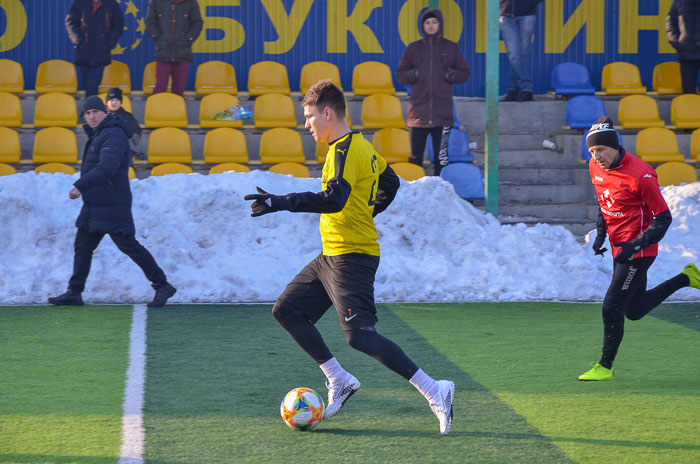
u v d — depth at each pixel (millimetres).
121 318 15805
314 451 8523
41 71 29312
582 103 28438
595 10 31781
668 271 20250
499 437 9039
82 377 11539
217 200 20062
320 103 8938
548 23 31781
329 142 9055
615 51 31891
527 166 28453
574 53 31828
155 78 29000
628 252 10898
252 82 29656
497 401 10523
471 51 31703
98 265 18328
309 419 9125
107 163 15594
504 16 28938
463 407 10234
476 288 18641
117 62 29688
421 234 20203
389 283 18719
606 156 11250
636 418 9789
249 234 19797
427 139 26422
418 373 8898
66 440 8828
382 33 31500
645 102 28922
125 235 16344
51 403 10266
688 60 29109
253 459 8266
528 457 8375
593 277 19062
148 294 17891
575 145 28094
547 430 9297
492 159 23547
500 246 20078
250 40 31141
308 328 9484
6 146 25688
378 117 28016
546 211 26344
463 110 29031
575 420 9695
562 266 19375
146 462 8156
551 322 15898
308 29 31312
